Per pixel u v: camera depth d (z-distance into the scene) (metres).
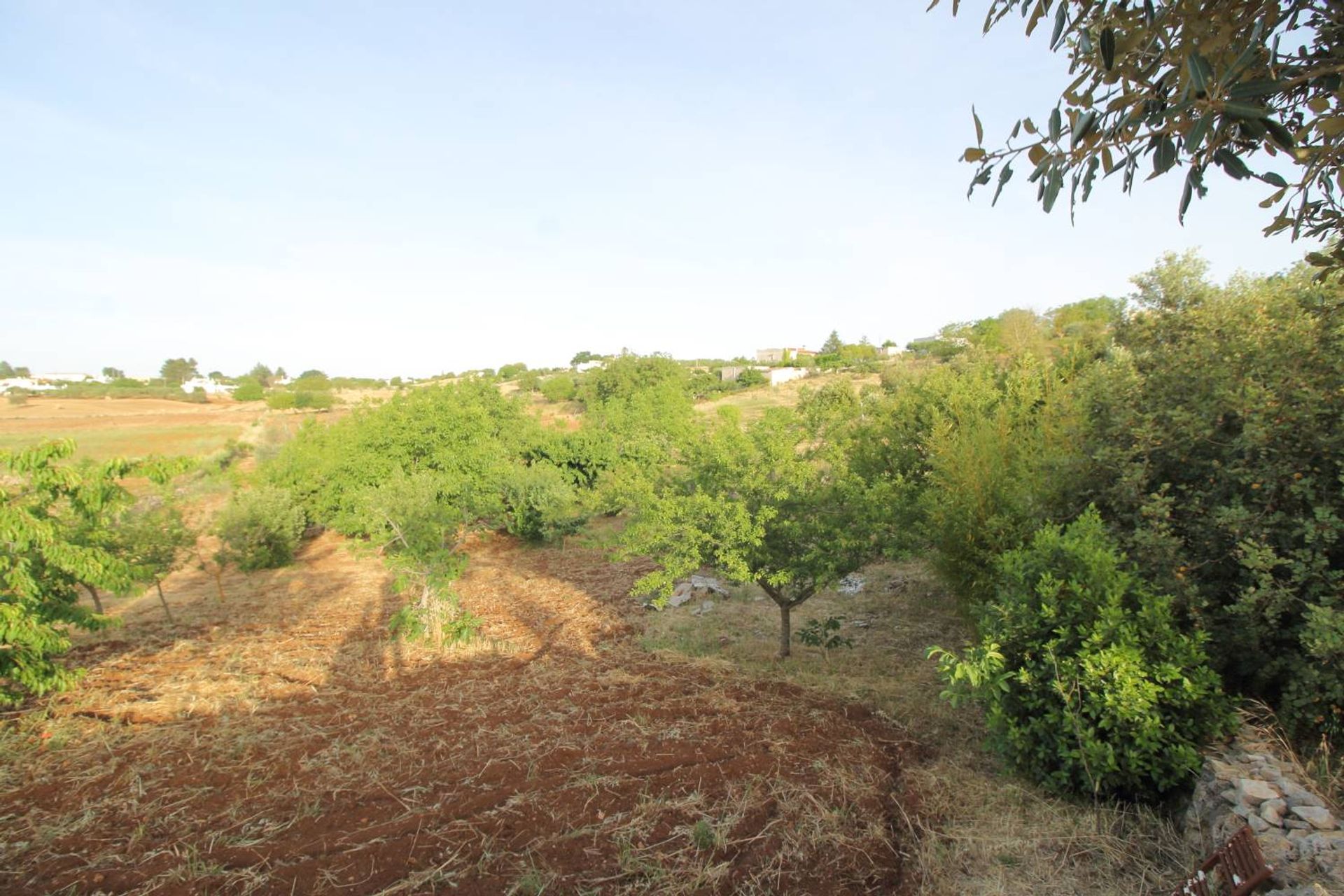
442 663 8.07
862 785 4.39
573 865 3.70
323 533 21.22
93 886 3.69
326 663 8.27
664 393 23.05
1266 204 2.00
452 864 3.76
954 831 3.87
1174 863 3.35
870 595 9.52
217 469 26.80
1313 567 3.71
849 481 6.91
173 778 5.09
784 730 5.31
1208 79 1.40
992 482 6.12
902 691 6.10
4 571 5.73
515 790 4.56
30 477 6.10
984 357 15.53
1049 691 4.02
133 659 8.70
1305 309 4.67
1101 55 1.74
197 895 3.57
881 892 3.44
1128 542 4.48
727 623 8.90
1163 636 3.78
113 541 10.23
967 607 6.16
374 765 5.15
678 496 7.26
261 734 5.90
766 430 7.03
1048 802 4.04
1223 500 4.43
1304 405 4.06
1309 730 3.80
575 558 15.17
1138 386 5.18
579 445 20.31
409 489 9.42
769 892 3.44
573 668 7.53
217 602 12.81
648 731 5.43
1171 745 3.64
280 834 4.18
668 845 3.85
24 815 4.63
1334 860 2.72
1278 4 1.63
